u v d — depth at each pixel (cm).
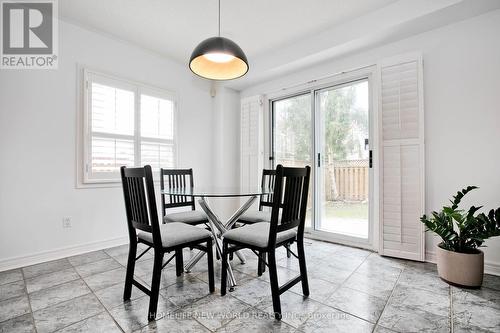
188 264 209
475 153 209
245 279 195
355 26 247
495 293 169
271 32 274
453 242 189
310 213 323
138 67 306
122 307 153
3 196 214
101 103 271
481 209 206
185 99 359
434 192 228
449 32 221
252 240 154
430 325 135
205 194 180
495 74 202
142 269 214
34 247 228
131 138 296
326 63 301
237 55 179
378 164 253
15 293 171
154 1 223
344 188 299
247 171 382
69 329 132
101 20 252
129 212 163
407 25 223
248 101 383
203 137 382
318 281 190
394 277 197
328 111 315
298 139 345
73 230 252
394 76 242
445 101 223
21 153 222
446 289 176
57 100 243
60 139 244
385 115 247
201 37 285
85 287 180
